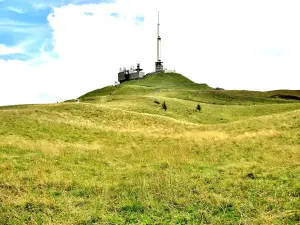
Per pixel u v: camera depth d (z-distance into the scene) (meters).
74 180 13.86
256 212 9.79
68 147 24.52
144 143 31.66
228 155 21.59
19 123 37.88
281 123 38.19
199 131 43.91
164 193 11.83
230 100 126.88
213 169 16.69
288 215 9.18
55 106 58.03
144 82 195.38
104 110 58.38
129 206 10.56
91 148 25.05
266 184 12.59
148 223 9.25
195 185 12.97
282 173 14.11
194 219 9.44
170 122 56.38
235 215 9.72
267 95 146.62
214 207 10.39
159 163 18.84
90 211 10.09
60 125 40.12
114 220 9.45
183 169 16.78
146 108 82.94
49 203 10.72
